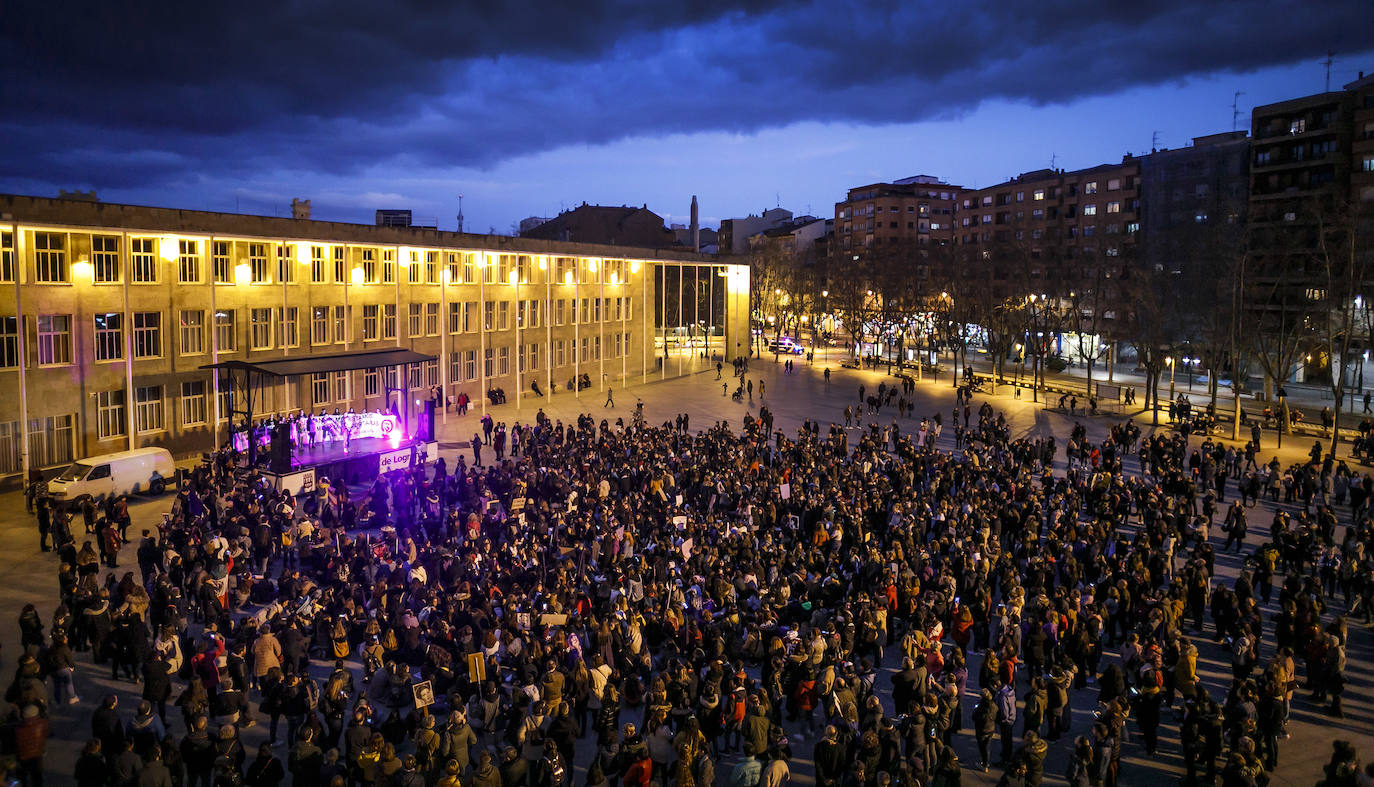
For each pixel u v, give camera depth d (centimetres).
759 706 1353
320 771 1237
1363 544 2308
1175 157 8450
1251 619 1792
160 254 3678
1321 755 1549
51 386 3328
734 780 1288
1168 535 2397
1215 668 1902
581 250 6588
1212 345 5766
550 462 3152
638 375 7544
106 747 1256
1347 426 5288
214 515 2589
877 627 1814
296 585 1923
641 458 3225
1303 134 7519
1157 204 8631
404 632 1722
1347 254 5438
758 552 2208
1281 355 5694
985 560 2112
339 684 1423
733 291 8806
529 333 6169
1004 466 3281
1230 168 8038
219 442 3953
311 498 2734
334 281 4556
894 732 1355
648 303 7838
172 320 3738
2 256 3144
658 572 2073
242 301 4066
